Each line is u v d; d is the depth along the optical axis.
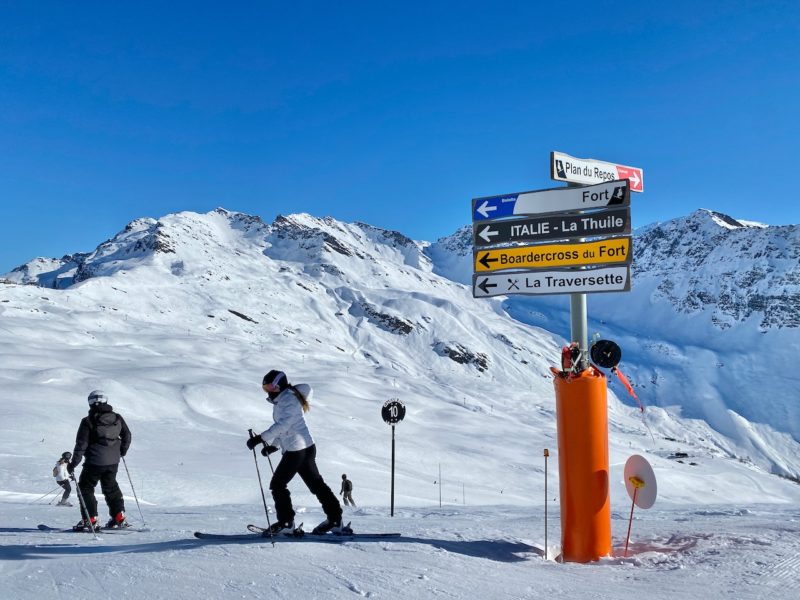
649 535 7.25
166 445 51.56
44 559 5.33
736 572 5.36
